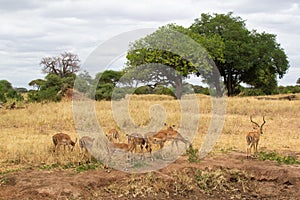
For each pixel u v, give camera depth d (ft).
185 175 27.76
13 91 88.74
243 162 30.83
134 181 26.78
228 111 64.23
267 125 52.01
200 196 25.84
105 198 24.62
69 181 25.93
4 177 26.81
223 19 131.54
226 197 25.82
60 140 32.40
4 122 52.29
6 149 33.96
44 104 69.15
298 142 40.16
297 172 28.19
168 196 25.53
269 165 29.91
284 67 136.56
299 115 62.03
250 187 27.22
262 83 136.26
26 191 24.43
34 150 33.55
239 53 125.18
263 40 135.13
